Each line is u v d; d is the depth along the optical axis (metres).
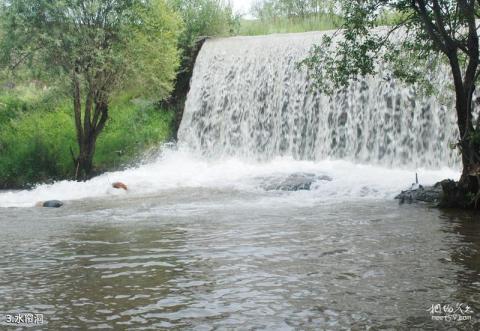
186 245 9.96
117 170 24.61
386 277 7.73
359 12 14.08
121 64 22.66
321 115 23.11
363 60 14.73
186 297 7.02
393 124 21.08
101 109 24.11
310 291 7.17
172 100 28.44
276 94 24.72
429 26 13.50
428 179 17.55
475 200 13.29
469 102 13.50
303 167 21.38
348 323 6.03
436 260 8.60
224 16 31.11
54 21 22.05
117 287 7.50
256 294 7.09
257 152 25.03
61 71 22.55
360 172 19.41
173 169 23.80
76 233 11.40
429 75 20.17
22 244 10.37
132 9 22.72
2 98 29.72
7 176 24.73
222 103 26.55
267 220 12.39
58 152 25.73
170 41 24.89
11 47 22.16
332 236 10.51
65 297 7.12
